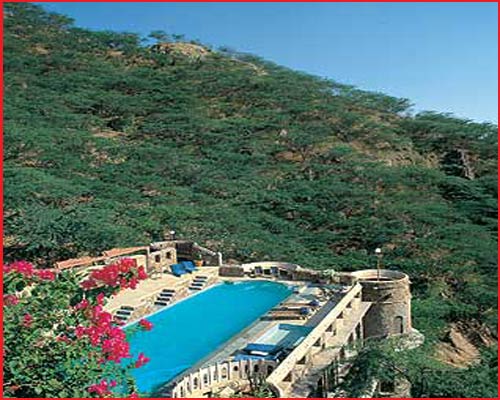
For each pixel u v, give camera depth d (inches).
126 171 2041.1
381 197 2074.3
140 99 2979.8
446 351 1248.2
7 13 3663.9
